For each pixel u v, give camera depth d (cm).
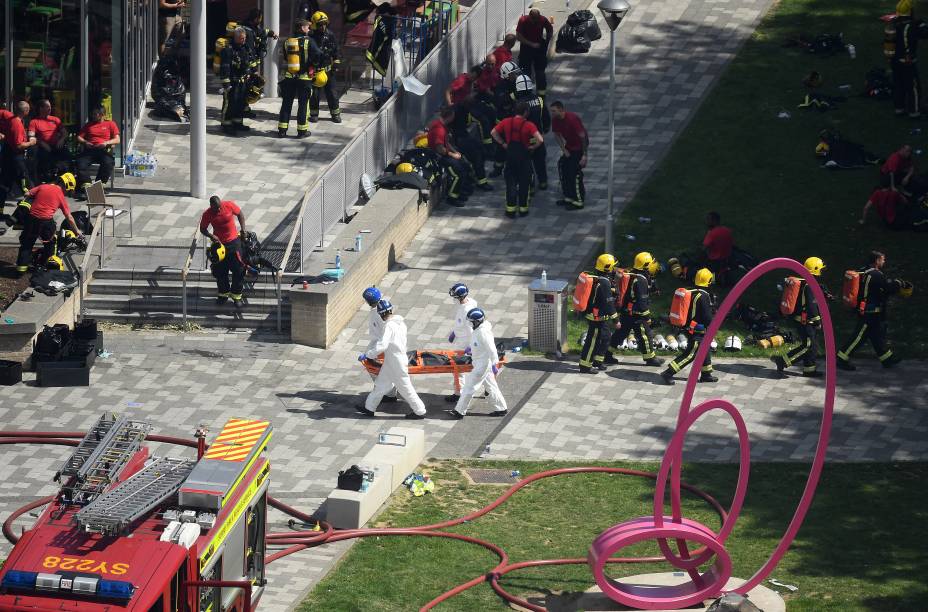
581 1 15162
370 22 14050
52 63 12181
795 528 7112
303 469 8606
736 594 7138
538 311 10300
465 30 13775
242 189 11988
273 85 13788
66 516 6091
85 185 11212
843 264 11419
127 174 12150
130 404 9331
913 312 10850
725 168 12731
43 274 10206
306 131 12912
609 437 9188
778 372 10088
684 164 12800
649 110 13600
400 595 7238
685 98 13762
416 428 9094
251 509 6562
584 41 14300
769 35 14675
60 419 9100
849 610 7162
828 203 12219
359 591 7238
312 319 10238
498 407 9400
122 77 12325
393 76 13425
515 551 7756
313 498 8262
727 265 11062
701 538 7075
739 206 12194
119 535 5884
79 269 10388
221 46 12731
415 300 10900
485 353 9212
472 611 7100
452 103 12588
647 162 12850
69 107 12275
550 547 7812
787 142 13075
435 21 13875
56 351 9600
